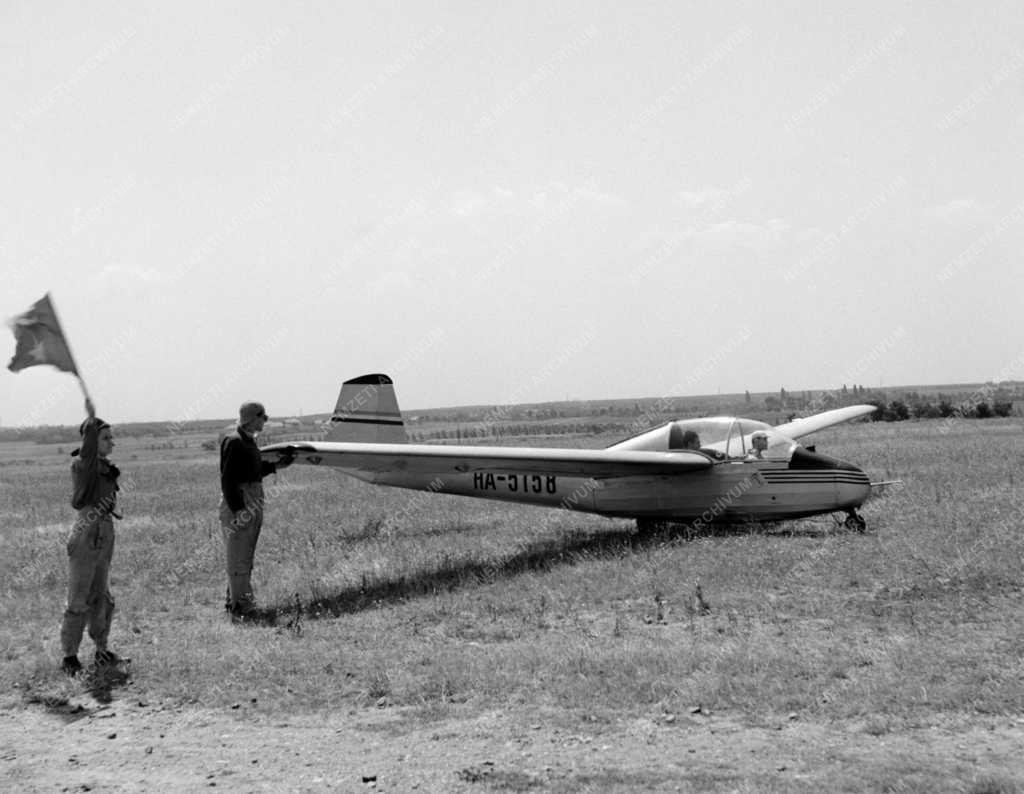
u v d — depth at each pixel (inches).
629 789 163.8
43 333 258.7
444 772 177.5
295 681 245.3
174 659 271.9
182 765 189.2
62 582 411.5
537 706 215.5
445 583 374.6
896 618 285.4
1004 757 171.9
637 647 261.1
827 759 174.9
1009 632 262.7
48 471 1663.4
